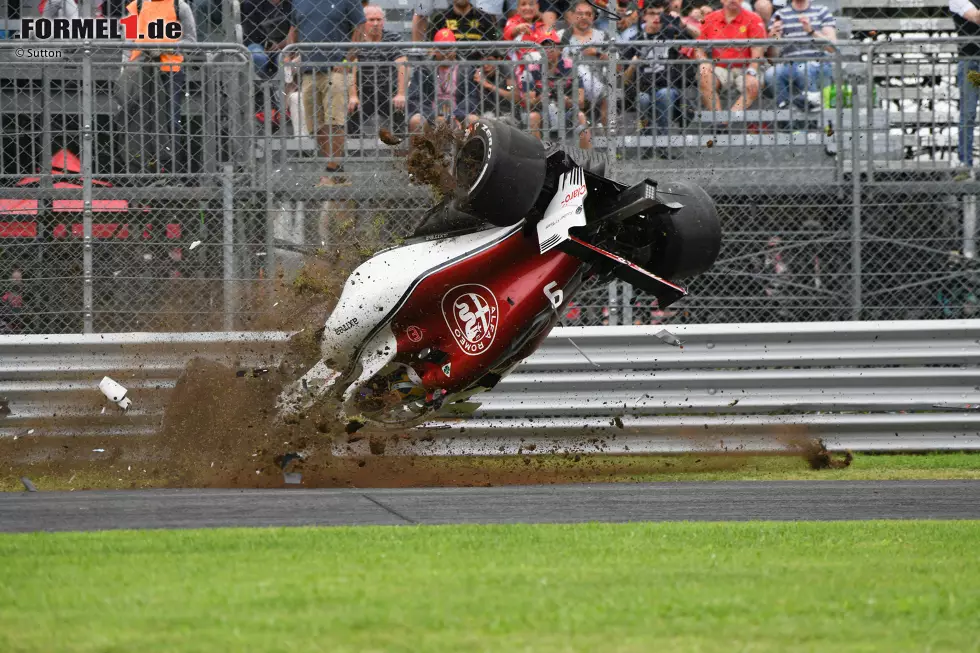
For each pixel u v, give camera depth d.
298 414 24.56
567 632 8.41
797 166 30.77
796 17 38.59
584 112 30.56
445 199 22.38
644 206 20.08
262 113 30.66
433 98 30.50
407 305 22.31
